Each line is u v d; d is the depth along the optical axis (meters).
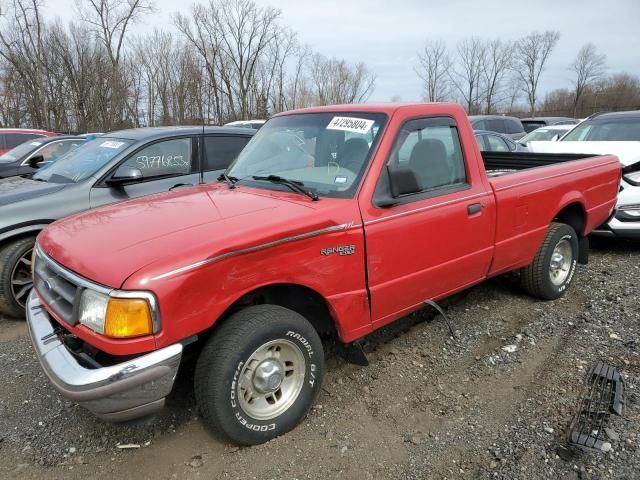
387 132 3.21
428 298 3.57
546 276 4.52
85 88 30.48
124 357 2.35
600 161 5.09
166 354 2.33
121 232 2.71
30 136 12.52
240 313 2.68
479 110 47.16
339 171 3.19
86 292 2.40
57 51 29.92
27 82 29.27
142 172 5.38
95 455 2.78
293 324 2.78
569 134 8.41
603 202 5.10
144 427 3.00
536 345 3.87
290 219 2.72
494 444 2.77
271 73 39.94
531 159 5.64
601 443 2.71
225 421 2.62
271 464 2.66
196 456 2.74
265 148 3.79
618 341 3.85
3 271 4.50
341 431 2.92
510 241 4.03
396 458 2.70
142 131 5.75
